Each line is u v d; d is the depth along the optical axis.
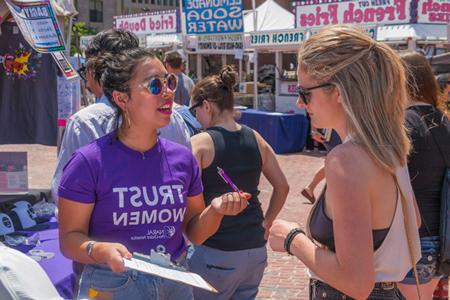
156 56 2.35
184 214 2.46
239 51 15.93
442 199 3.07
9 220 4.31
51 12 4.44
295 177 11.00
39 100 5.71
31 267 1.69
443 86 3.74
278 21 20.41
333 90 2.00
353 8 14.90
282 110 16.14
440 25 14.33
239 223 3.21
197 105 3.46
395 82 2.01
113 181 2.26
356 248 1.87
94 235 2.29
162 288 2.30
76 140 2.98
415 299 3.18
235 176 3.28
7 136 5.73
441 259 3.09
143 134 2.31
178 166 2.41
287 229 2.14
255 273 3.32
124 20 23.00
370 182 1.93
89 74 3.05
